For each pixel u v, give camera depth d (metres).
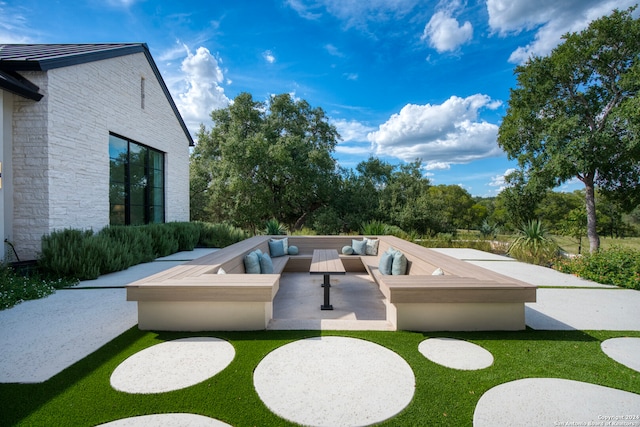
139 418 1.68
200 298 2.87
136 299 2.88
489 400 1.88
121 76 7.57
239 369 2.23
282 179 17.67
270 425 1.64
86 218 6.31
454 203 35.44
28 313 3.49
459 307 2.98
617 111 11.86
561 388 2.02
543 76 14.27
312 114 20.28
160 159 9.89
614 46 13.15
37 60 5.11
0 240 4.94
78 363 2.31
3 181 5.21
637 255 5.31
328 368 2.25
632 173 13.23
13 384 2.01
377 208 18.61
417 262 4.67
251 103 17.77
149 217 9.21
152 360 2.36
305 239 7.69
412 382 2.07
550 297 4.37
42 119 5.34
